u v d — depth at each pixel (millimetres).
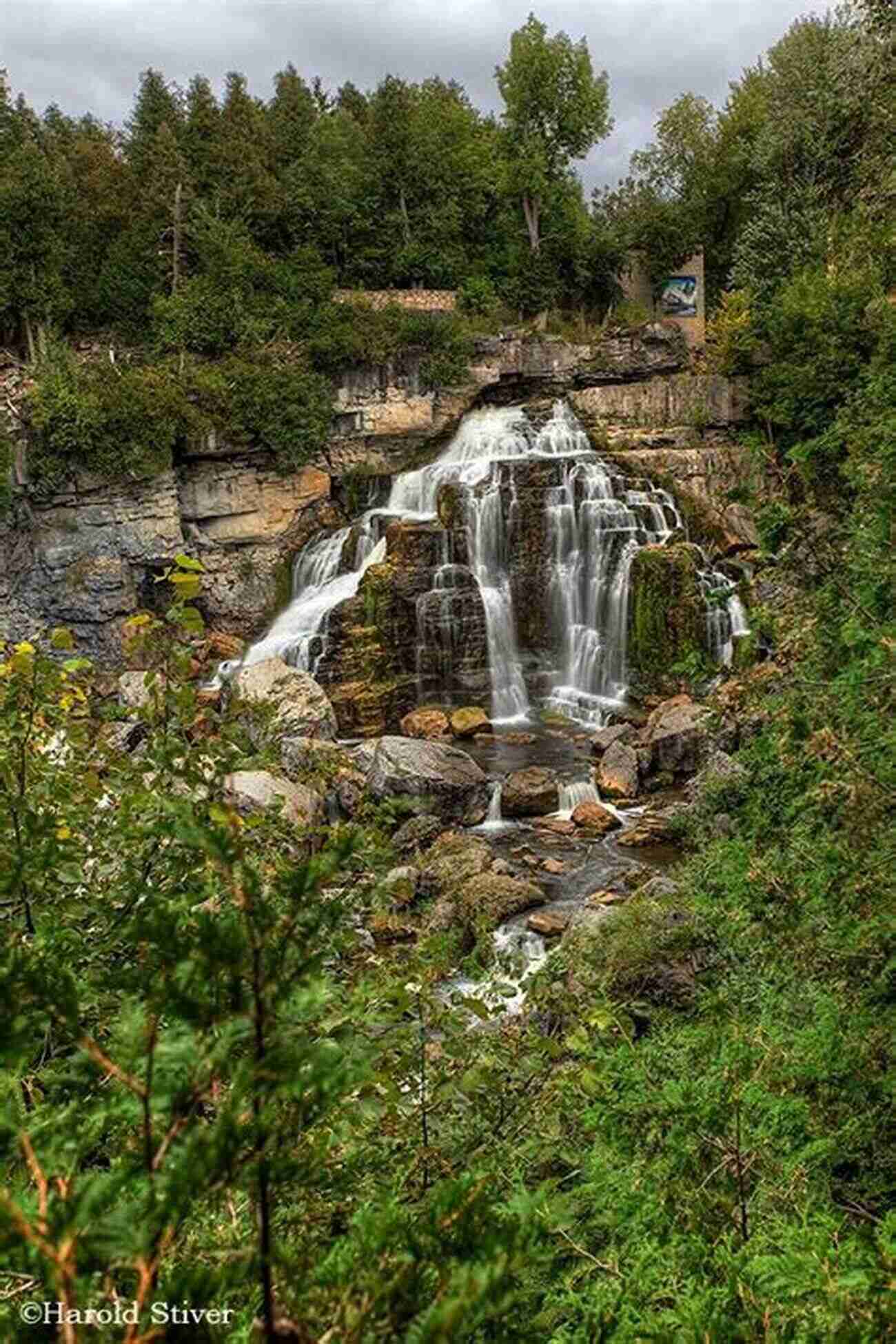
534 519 32406
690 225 47875
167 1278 1455
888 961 4965
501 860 19312
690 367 41344
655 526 32500
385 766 21828
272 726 5602
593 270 49125
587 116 50562
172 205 42250
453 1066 4793
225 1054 1448
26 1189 1711
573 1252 4074
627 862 19625
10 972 1422
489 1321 1921
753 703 6352
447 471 35344
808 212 37656
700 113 51156
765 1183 4430
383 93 48562
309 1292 1588
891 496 6012
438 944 5000
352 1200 2941
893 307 12289
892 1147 4926
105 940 3557
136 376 34281
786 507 5934
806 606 6070
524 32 49562
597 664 31359
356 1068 1488
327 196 45906
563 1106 5039
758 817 6387
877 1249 3174
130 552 33906
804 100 36344
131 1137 2031
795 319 33719
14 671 4227
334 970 4410
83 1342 1317
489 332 43344
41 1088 2812
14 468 31875
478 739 27797
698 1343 2818
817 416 28141
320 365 38438
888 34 14133
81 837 4844
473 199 50000
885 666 5238
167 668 4441
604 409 39250
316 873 1595
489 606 31641
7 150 45188
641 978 10266
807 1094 5176
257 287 40250
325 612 31266
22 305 38156
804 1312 3057
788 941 5590
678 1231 4164
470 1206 1633
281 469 36438
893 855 4969
